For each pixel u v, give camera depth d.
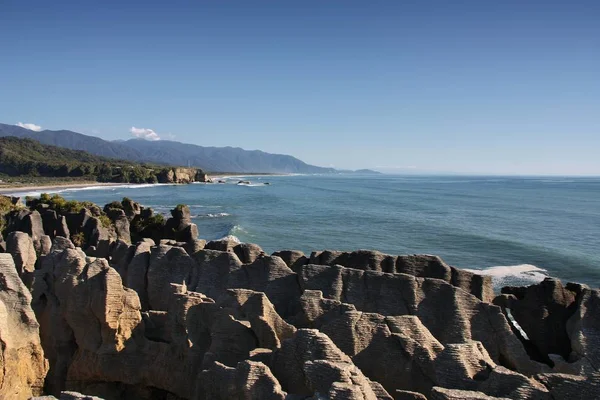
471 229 98.69
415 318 18.53
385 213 132.88
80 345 21.28
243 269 24.75
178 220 56.84
